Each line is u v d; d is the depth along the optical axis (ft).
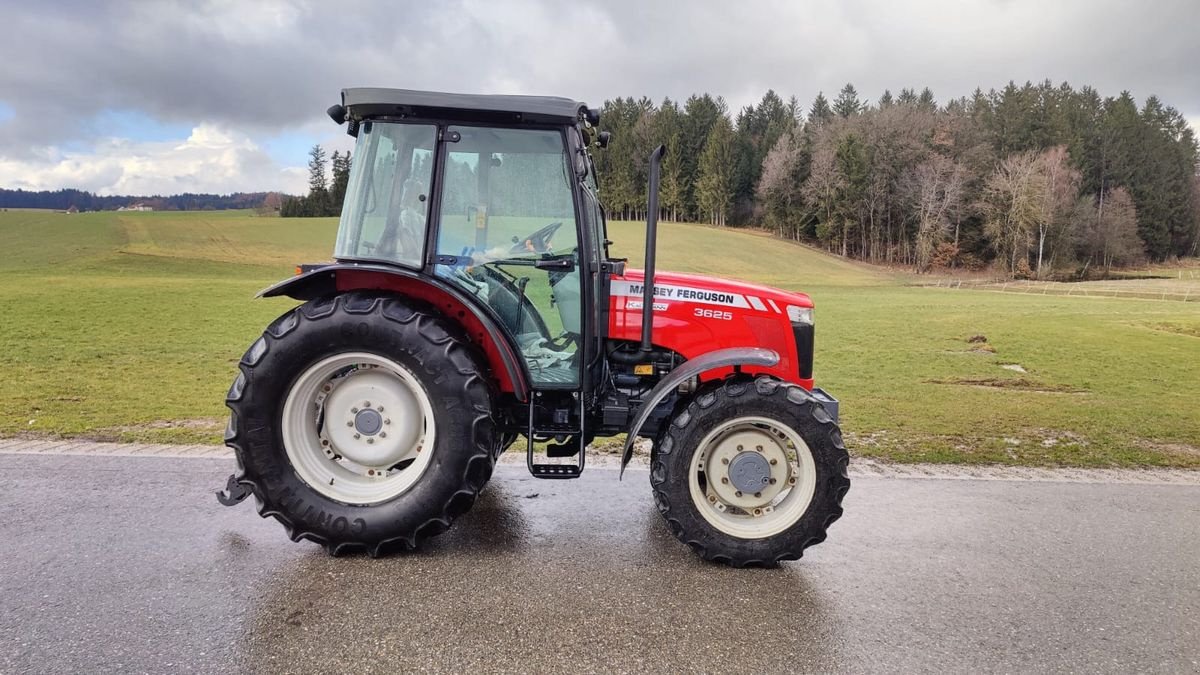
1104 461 19.69
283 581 10.80
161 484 15.06
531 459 12.66
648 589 10.89
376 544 11.74
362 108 12.19
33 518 13.02
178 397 25.96
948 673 8.84
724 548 11.77
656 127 325.21
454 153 12.49
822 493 11.78
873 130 253.03
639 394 13.74
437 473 11.73
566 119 12.23
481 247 12.59
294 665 8.54
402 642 9.11
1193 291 141.90
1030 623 10.18
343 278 12.67
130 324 49.98
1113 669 9.05
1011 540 13.42
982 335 53.98
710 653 9.08
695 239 213.25
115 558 11.44
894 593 11.04
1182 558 12.69
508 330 12.69
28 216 195.11
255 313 58.90
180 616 9.64
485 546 12.42
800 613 10.26
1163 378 36.27
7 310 55.21
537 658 8.82
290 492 11.72
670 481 11.89
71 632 9.16
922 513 14.84
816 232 252.01
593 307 13.10
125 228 172.35
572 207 12.60
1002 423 24.47
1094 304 93.15
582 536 13.00
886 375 36.81
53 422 20.95
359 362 12.03
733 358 12.01
